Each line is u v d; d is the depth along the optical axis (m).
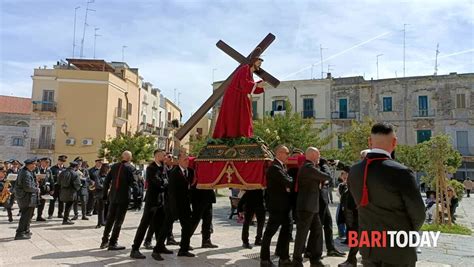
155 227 7.54
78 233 9.23
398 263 3.11
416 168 25.91
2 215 12.68
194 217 7.12
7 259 6.37
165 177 7.16
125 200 7.41
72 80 34.88
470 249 8.42
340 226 9.33
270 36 7.15
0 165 12.07
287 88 42.91
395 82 39.78
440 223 12.26
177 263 6.32
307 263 6.66
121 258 6.59
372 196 3.25
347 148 24.31
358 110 40.56
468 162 36.69
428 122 38.53
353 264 6.28
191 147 23.58
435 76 38.62
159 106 48.72
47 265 5.95
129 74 39.53
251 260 6.68
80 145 34.47
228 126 6.99
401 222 3.13
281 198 6.13
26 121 42.97
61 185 10.73
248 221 8.00
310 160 6.16
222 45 7.39
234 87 7.00
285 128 17.17
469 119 37.16
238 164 6.53
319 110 41.59
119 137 28.16
